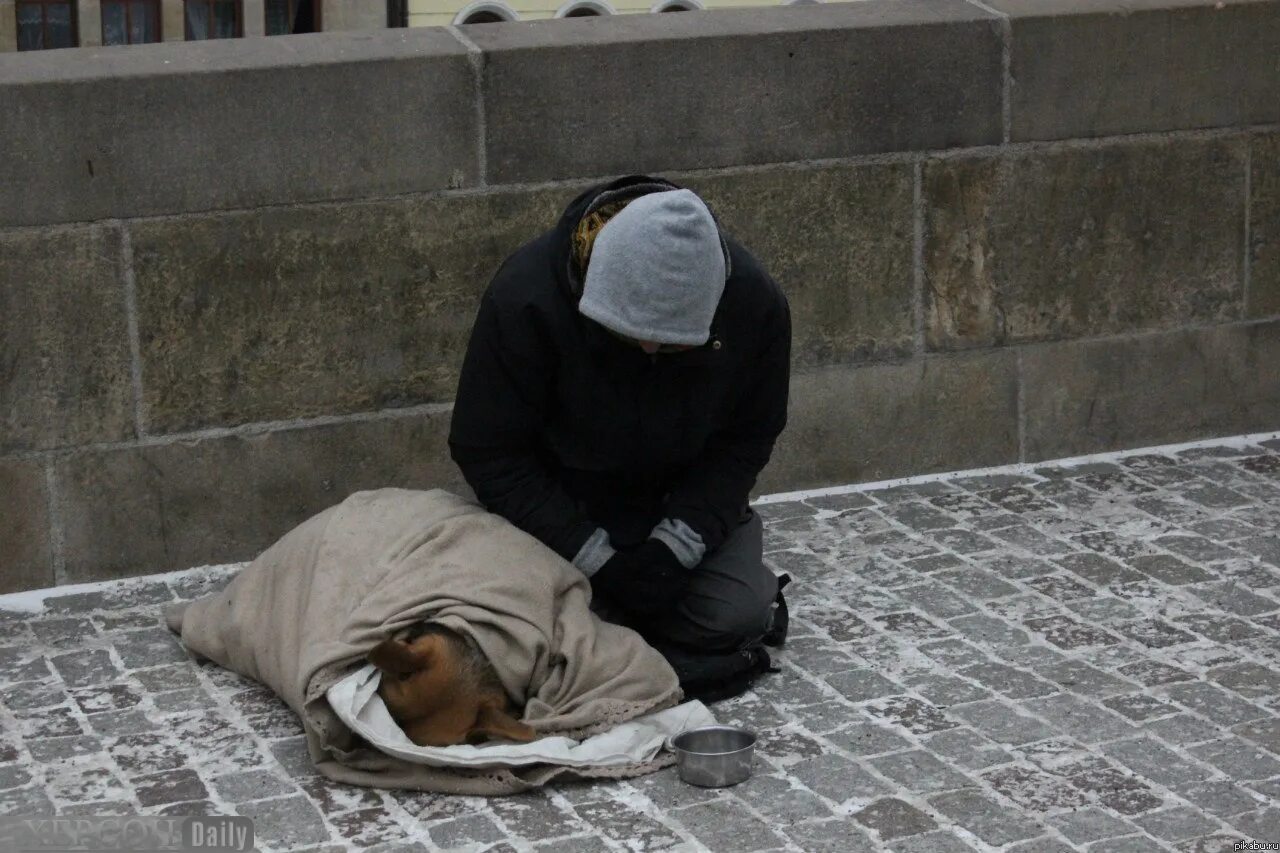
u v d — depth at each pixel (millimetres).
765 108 10953
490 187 10531
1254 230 12273
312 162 10156
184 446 10320
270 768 8102
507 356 8328
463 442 8617
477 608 8156
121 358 10086
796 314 11383
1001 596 9961
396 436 10719
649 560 8625
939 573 10305
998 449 12055
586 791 7852
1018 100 11469
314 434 10555
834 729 8430
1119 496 11500
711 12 11094
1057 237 11805
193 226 10039
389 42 10344
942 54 11234
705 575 8922
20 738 8406
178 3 33531
